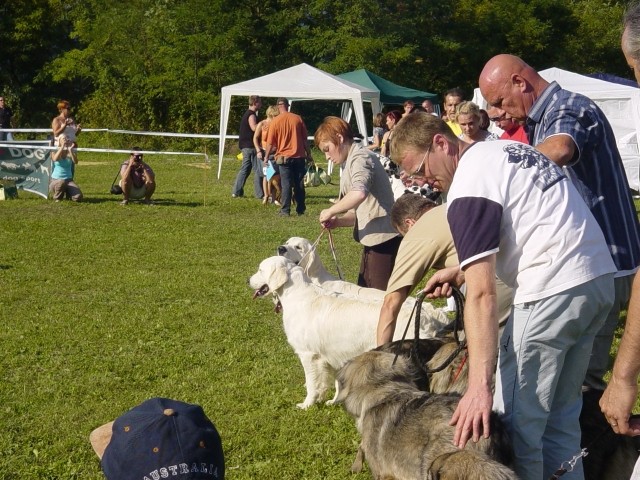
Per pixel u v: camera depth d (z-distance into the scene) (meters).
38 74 33.72
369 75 23.36
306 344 5.43
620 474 3.26
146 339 6.90
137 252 10.73
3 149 15.20
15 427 5.08
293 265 5.61
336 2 31.70
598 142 3.92
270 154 14.95
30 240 11.41
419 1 33.28
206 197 16.28
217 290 8.65
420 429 3.27
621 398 2.56
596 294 3.04
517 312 3.06
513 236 3.04
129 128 31.17
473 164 3.08
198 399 5.55
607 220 3.87
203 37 30.58
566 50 37.03
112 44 31.83
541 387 3.05
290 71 19.41
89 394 5.64
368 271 6.14
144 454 1.88
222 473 1.95
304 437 4.96
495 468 2.89
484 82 4.21
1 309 7.87
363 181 5.89
